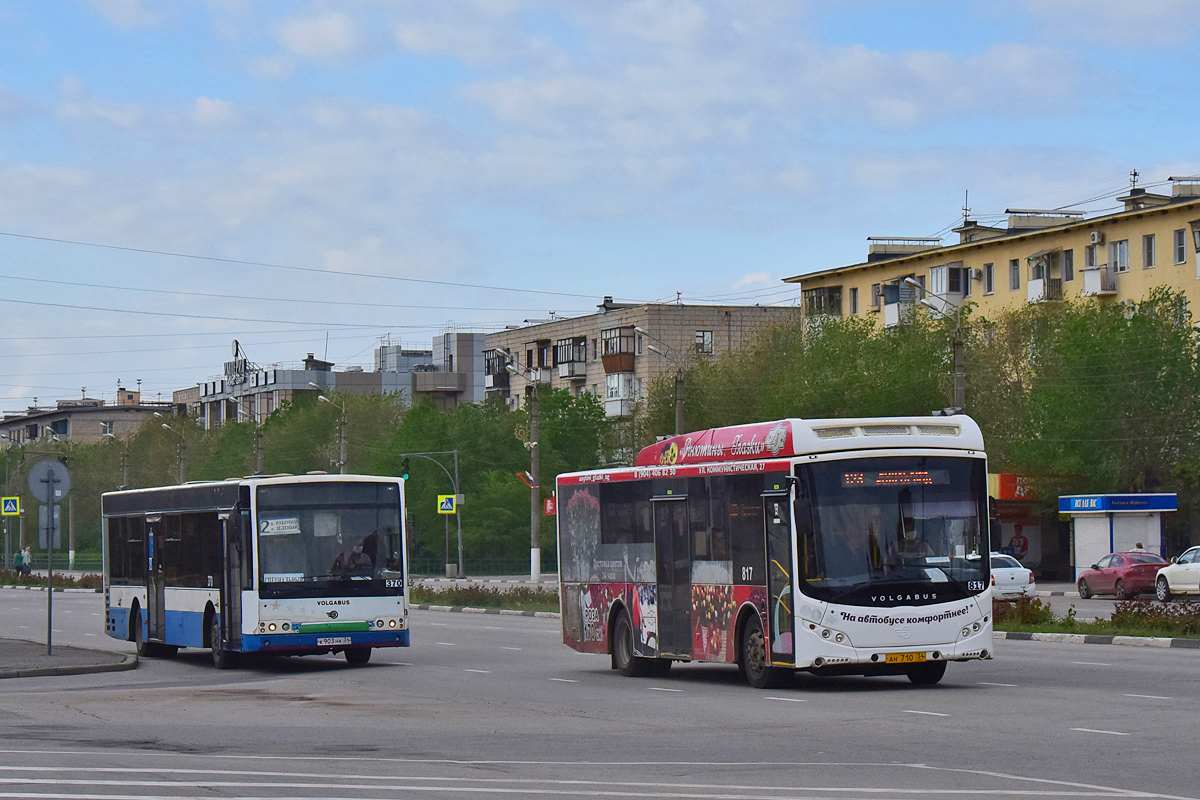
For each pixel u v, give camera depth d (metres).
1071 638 35.66
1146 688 22.58
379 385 173.25
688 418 91.56
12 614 62.69
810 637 23.34
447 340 166.88
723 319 122.50
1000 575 53.97
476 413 113.56
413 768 15.00
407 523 32.22
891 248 107.25
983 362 81.62
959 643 23.64
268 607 30.62
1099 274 85.94
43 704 23.70
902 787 13.05
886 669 24.70
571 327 131.38
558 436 112.56
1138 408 76.19
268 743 17.67
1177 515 77.50
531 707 22.16
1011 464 80.19
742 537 25.05
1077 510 67.94
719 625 25.72
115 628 38.56
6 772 14.67
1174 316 77.69
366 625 31.28
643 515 28.34
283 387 171.75
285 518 31.09
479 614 58.66
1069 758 14.88
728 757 15.67
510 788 13.31
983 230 101.38
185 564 34.00
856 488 23.73
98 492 149.25
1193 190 88.56
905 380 78.19
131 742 17.84
